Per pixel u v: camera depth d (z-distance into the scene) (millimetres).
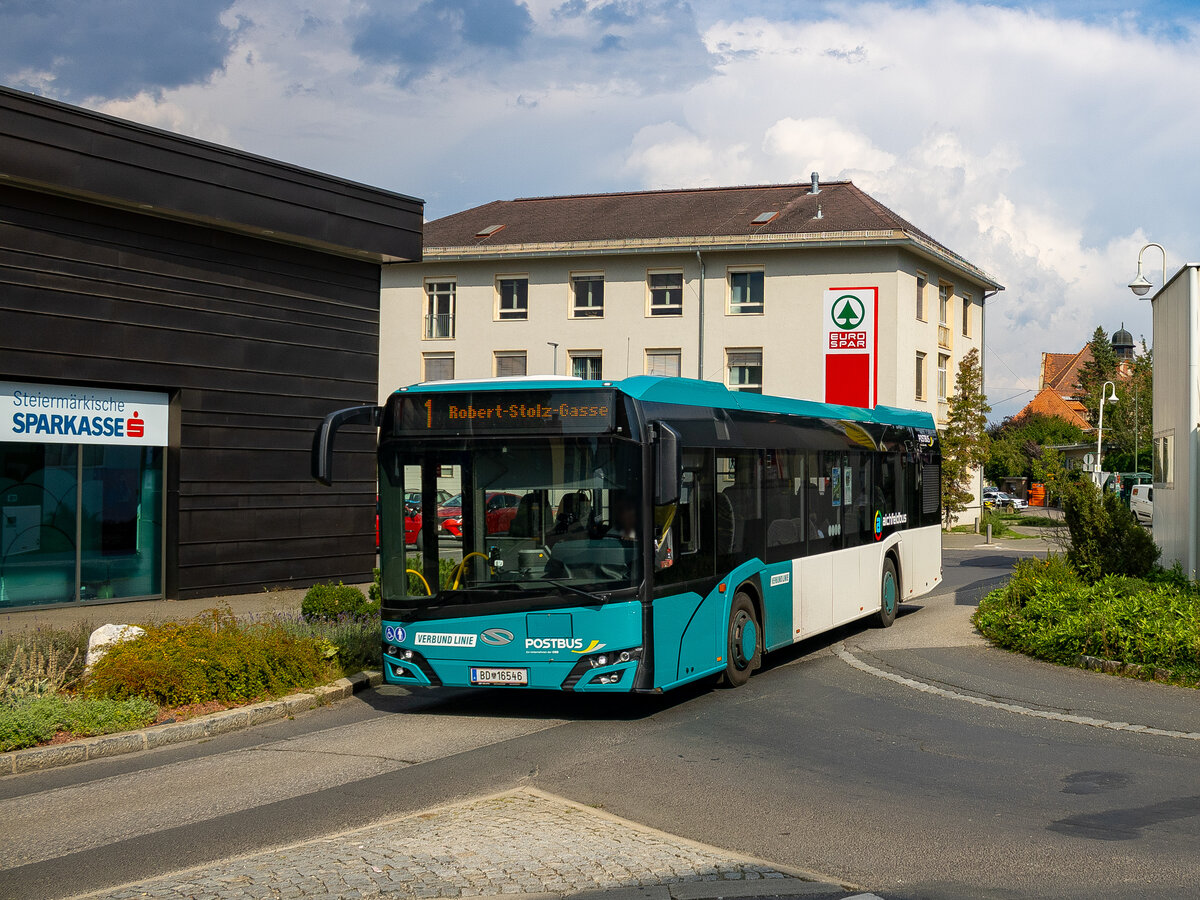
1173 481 17062
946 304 46750
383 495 10047
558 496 9641
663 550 9875
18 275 16109
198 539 18422
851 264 41625
